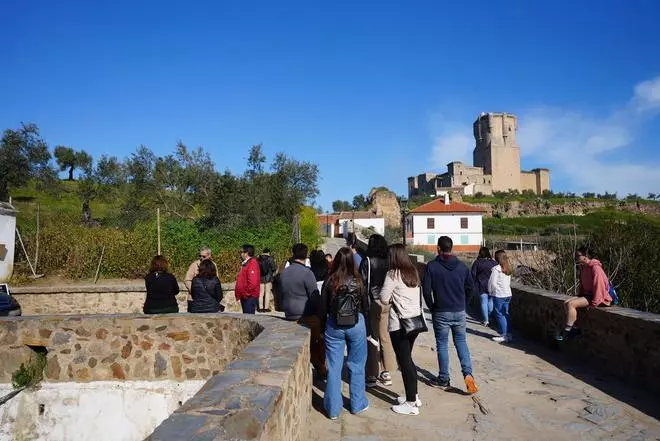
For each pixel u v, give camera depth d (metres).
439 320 5.87
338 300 4.67
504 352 7.95
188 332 6.16
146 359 6.21
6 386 6.20
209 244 18.20
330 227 73.00
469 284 5.92
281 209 25.38
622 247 13.71
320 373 5.92
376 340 5.89
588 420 4.88
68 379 6.28
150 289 7.24
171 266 16.22
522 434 4.54
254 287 8.71
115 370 6.24
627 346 6.12
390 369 5.89
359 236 52.72
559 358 7.47
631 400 5.40
